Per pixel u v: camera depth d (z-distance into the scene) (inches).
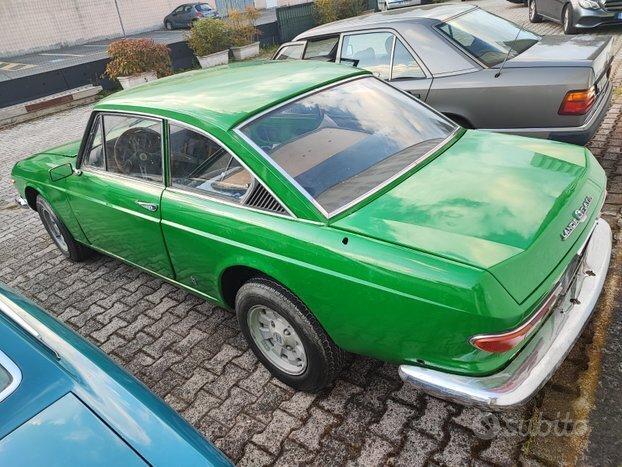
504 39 205.9
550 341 88.2
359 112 123.6
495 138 123.9
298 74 134.3
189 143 117.5
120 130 136.6
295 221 99.3
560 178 101.3
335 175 105.0
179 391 124.3
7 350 77.9
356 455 99.4
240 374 126.8
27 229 243.1
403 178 105.5
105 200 144.5
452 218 90.0
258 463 101.7
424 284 81.4
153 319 155.0
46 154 189.9
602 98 189.0
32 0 1058.7
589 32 443.8
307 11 805.2
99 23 1179.9
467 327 78.7
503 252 81.4
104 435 67.4
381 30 211.0
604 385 104.3
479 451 96.1
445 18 207.6
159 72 601.6
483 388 81.1
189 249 121.5
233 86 128.6
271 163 104.5
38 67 891.4
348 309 92.6
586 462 90.5
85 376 75.9
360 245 89.6
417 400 109.7
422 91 195.9
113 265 193.2
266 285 106.7
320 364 105.7
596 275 103.3
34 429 67.4
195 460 67.1
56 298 176.2
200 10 1208.8
